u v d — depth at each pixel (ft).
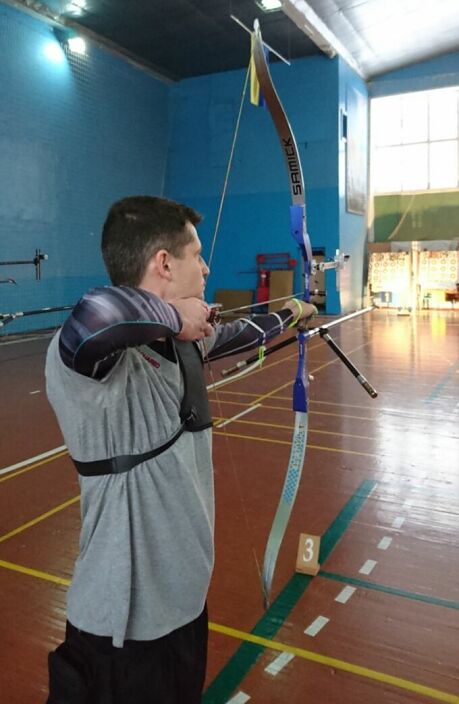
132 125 37.14
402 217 42.60
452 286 39.88
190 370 3.12
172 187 41.55
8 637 6.18
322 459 11.50
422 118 41.37
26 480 10.54
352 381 18.38
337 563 7.61
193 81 40.11
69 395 2.70
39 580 7.26
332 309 37.37
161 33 33.22
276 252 38.83
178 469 2.95
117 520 2.85
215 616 6.48
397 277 40.52
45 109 30.32
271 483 10.29
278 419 14.29
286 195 38.17
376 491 9.91
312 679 5.49
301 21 30.37
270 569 5.57
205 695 5.29
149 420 2.86
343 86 37.04
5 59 27.86
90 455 2.84
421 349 24.26
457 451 11.86
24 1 28.58
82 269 33.32
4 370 20.81
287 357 22.79
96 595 2.89
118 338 2.41
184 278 2.98
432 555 7.77
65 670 2.92
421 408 15.15
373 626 6.28
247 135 38.88
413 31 35.06
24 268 29.60
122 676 2.92
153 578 2.91
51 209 31.01
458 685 5.40
